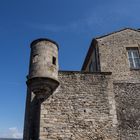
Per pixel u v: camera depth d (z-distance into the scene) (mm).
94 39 14461
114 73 13305
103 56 13852
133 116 11250
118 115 11180
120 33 14891
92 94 11359
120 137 10562
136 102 11664
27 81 11039
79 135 10312
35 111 11688
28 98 12820
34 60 11281
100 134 10453
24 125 12398
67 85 11391
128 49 14508
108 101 11289
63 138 10156
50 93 11031
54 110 10695
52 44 11820
